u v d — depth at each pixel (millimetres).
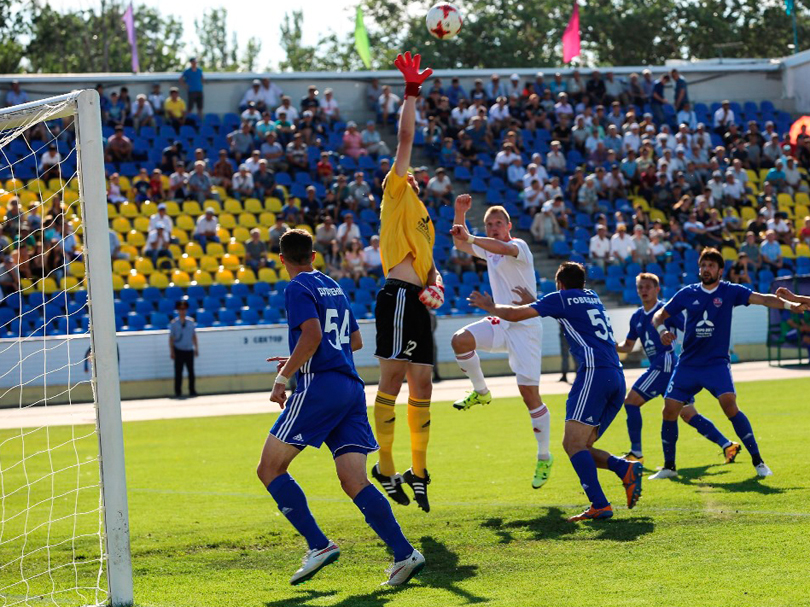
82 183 5695
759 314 25359
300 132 28516
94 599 5715
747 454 10133
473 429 13797
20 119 6328
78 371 21547
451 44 53156
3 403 20891
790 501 7434
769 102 33969
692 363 8953
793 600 4898
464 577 5812
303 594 5629
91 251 5664
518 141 29859
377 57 59938
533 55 56312
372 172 28688
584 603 5047
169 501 8938
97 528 8031
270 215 26562
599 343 7480
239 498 9047
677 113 32094
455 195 28719
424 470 7645
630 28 56969
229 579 6074
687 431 12758
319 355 5902
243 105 29781
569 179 28672
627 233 27531
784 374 20734
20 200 24406
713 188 28828
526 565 6020
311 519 5848
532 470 9922
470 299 7414
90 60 57406
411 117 7266
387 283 7590
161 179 26328
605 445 11680
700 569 5633
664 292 25812
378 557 6508
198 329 22578
